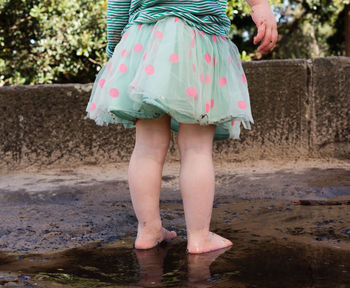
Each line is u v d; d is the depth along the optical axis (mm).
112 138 3623
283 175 3053
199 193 1625
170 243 1754
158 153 1714
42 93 3549
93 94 1902
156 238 1715
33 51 8258
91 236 1870
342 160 3564
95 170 3514
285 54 12430
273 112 3596
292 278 1303
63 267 1473
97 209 2359
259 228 1910
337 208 2205
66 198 2666
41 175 3400
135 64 1681
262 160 3613
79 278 1351
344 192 2533
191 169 1640
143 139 1722
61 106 3572
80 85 3584
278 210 2217
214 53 1701
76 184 3021
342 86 3570
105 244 1760
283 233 1815
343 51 12641
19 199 2662
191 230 1635
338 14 11453
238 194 2629
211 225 1990
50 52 7871
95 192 2789
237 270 1393
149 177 1690
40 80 8141
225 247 1655
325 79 3570
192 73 1612
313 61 3584
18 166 3549
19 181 3193
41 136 3566
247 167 3457
